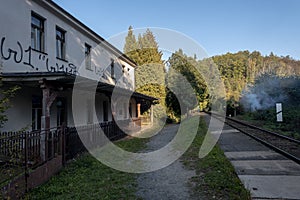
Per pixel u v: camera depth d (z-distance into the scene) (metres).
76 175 6.66
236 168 6.82
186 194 5.11
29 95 10.25
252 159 7.96
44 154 6.48
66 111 13.15
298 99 25.09
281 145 10.63
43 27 11.34
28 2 10.12
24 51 9.76
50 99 8.05
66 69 13.00
